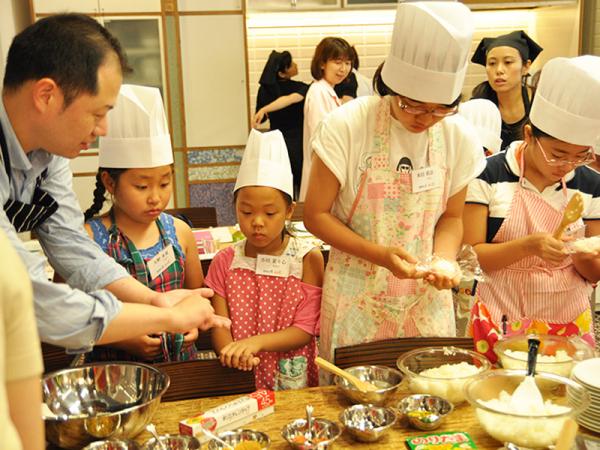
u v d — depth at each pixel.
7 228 1.28
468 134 1.84
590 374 1.44
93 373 1.54
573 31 5.66
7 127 1.31
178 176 5.47
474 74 6.25
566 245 1.82
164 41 5.20
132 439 1.38
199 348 2.29
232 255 2.05
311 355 2.04
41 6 5.02
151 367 1.53
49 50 1.24
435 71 1.60
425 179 1.81
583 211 1.96
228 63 5.34
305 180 5.10
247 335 2.00
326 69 4.94
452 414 1.50
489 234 2.00
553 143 1.81
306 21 5.88
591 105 1.72
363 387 1.53
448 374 1.60
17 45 1.27
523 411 1.38
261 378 1.97
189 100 5.34
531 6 5.64
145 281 1.97
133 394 1.54
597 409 1.38
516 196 1.96
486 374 1.48
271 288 2.00
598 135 1.80
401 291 1.87
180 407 1.55
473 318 2.02
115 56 1.34
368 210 1.83
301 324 1.96
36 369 0.81
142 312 1.37
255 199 1.93
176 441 1.35
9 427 0.73
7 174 1.40
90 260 1.66
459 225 1.94
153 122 1.90
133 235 1.99
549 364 1.57
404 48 1.62
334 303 1.90
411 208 1.82
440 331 1.93
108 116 1.86
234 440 1.39
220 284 2.04
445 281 1.69
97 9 5.09
